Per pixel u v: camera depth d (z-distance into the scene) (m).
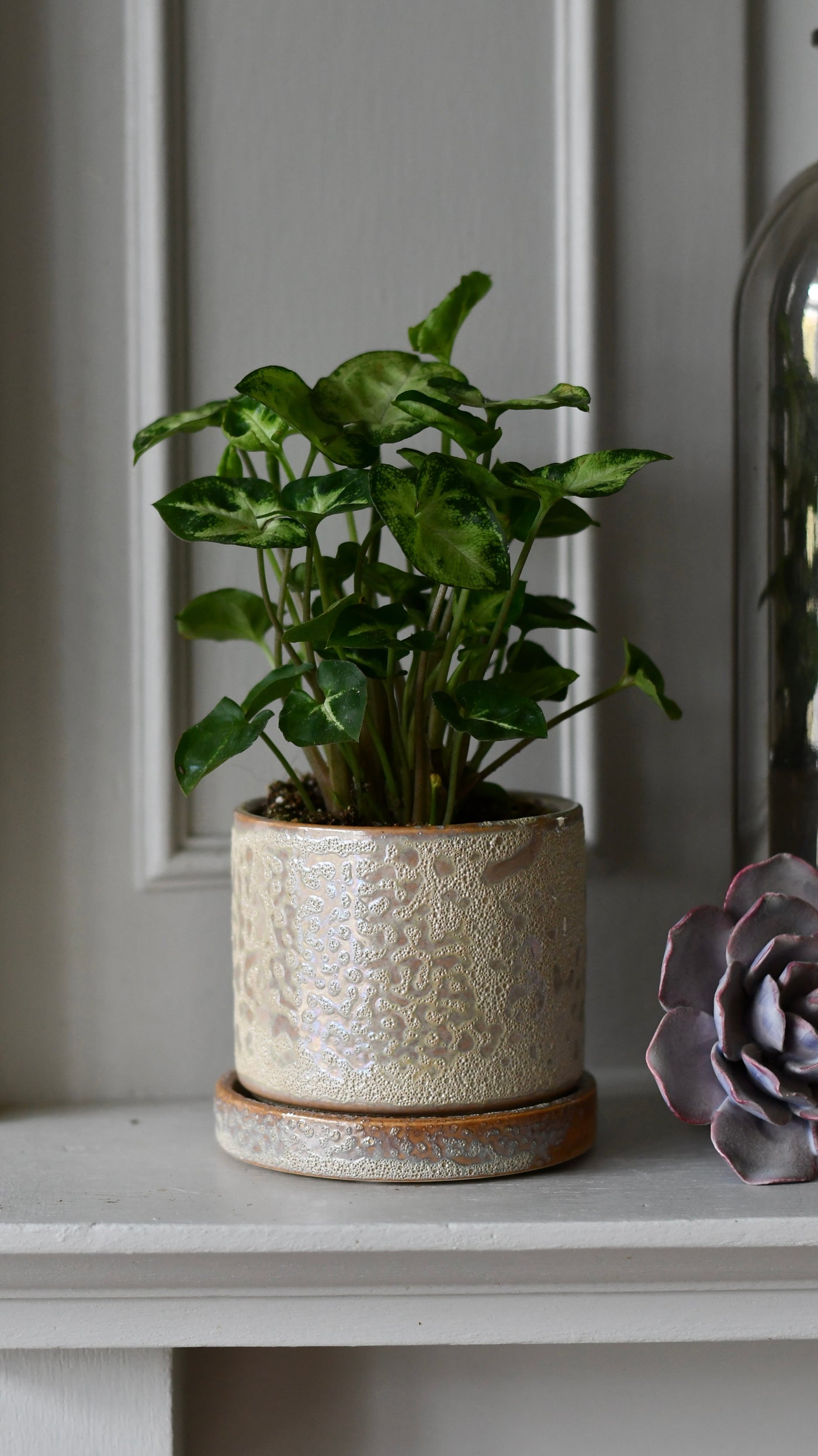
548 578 0.70
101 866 0.66
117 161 0.65
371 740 0.54
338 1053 0.50
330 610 0.46
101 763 0.66
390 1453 0.63
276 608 0.61
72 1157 0.57
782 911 0.52
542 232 0.68
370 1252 0.48
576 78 0.67
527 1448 0.63
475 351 0.68
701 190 0.69
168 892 0.67
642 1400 0.63
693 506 0.69
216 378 0.67
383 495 0.45
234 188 0.66
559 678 0.54
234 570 0.67
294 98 0.67
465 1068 0.50
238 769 0.67
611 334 0.69
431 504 0.46
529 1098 0.51
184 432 0.61
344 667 0.47
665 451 0.69
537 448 0.69
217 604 0.58
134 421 0.66
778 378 0.60
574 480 0.48
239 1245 0.47
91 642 0.66
